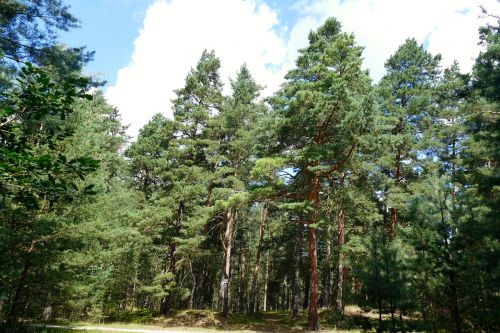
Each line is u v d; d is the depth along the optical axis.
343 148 19.38
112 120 36.16
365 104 18.17
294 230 32.16
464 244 10.23
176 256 29.83
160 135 31.67
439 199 11.23
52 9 9.24
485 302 9.52
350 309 26.47
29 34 9.12
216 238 33.53
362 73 20.02
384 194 25.03
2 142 4.40
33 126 4.97
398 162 26.86
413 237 11.04
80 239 14.55
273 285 47.53
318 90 20.06
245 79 32.56
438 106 27.47
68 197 4.80
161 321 26.58
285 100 22.56
